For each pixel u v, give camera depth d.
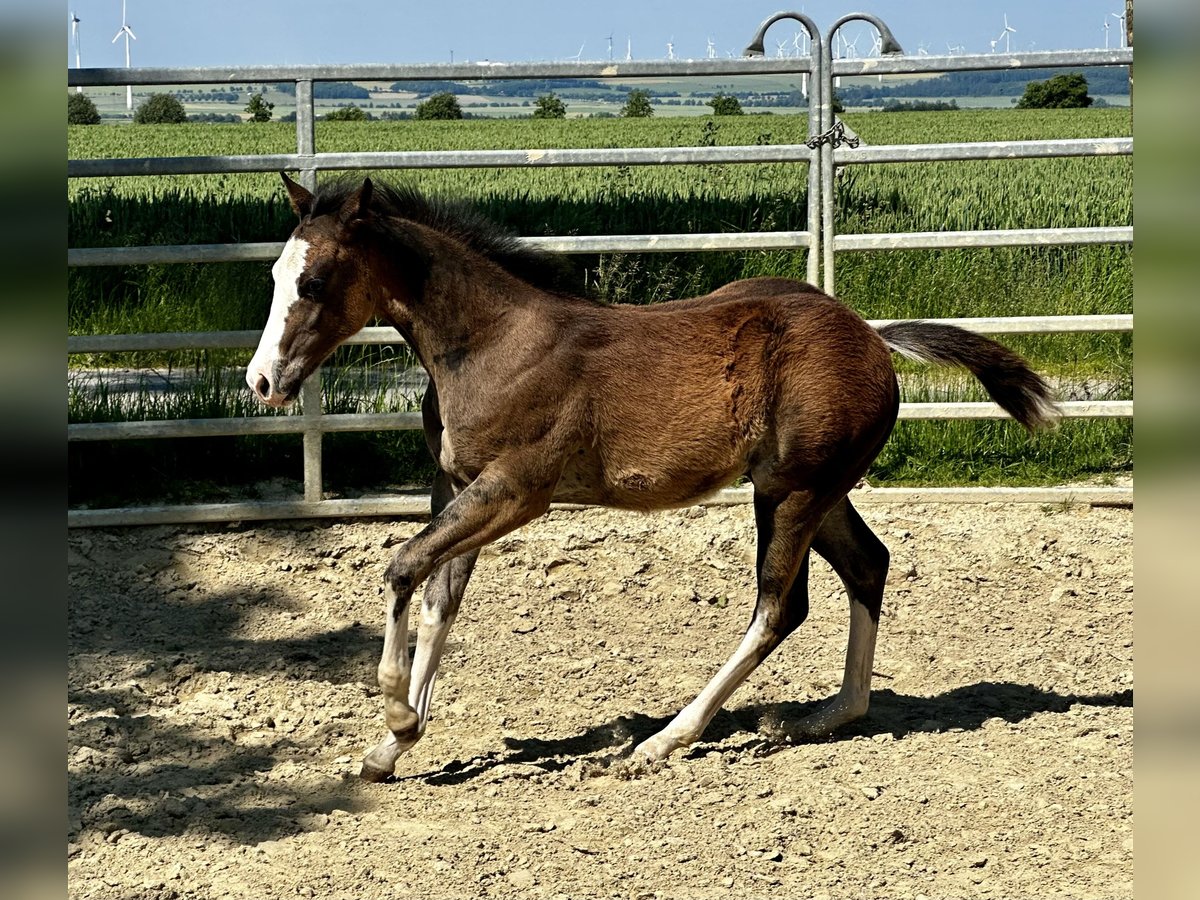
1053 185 15.60
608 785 4.35
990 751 4.46
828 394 4.38
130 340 6.40
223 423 6.47
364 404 7.53
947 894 3.48
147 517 6.47
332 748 4.67
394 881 3.62
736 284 4.84
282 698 5.04
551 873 3.68
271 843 3.84
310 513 6.60
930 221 11.32
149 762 4.47
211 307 8.87
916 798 4.09
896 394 4.62
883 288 9.32
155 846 3.81
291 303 4.20
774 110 47.09
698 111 68.69
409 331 4.39
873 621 4.79
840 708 4.77
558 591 6.17
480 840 3.89
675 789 4.24
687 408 4.37
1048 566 6.32
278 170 6.44
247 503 6.66
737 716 4.98
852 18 6.54
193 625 5.80
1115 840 3.76
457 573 4.54
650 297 8.66
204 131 43.81
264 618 5.88
